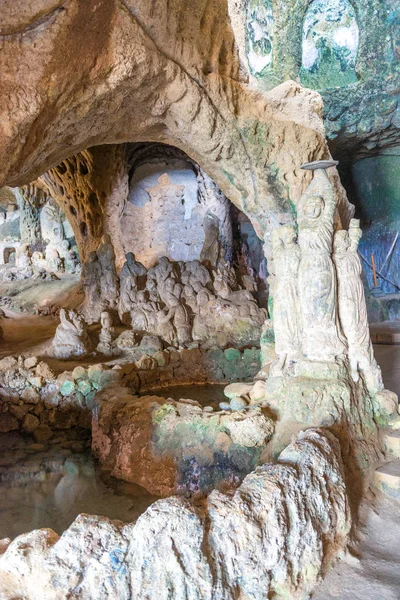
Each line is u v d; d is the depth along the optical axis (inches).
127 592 94.3
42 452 244.4
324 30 384.5
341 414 169.5
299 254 185.0
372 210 525.0
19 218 679.1
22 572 95.4
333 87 393.4
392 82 385.7
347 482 157.6
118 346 316.5
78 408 272.4
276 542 110.3
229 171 224.1
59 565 94.1
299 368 180.5
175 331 329.1
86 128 173.8
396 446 176.4
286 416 178.7
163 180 515.5
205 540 103.3
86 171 464.1
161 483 201.5
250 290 445.7
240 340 333.1
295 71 389.7
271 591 111.4
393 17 365.4
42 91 129.4
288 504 116.3
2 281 609.0
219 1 186.9
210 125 197.8
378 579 122.3
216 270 384.5
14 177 148.3
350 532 137.4
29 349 345.7
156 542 97.7
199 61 184.2
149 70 161.3
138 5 148.3
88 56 139.5
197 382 305.6
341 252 185.8
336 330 181.9
